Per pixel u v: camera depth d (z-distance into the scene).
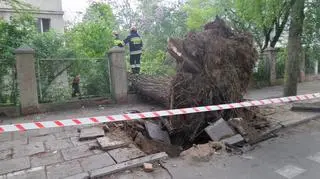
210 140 5.50
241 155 4.65
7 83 8.09
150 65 13.56
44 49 9.30
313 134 5.59
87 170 4.10
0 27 9.05
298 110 7.08
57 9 14.94
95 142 5.21
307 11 10.27
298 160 4.39
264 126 5.86
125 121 6.23
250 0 9.69
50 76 8.56
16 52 7.79
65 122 4.37
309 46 13.60
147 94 8.57
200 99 5.75
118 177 3.97
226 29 5.93
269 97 9.88
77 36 11.22
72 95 8.90
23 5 10.83
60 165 4.30
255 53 6.12
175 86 5.88
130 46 11.09
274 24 12.87
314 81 14.66
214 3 14.76
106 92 9.34
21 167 4.29
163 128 6.28
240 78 6.08
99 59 9.16
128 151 4.74
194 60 5.66
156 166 4.29
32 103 8.06
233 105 5.41
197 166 4.27
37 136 5.72
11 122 7.14
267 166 4.22
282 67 13.80
